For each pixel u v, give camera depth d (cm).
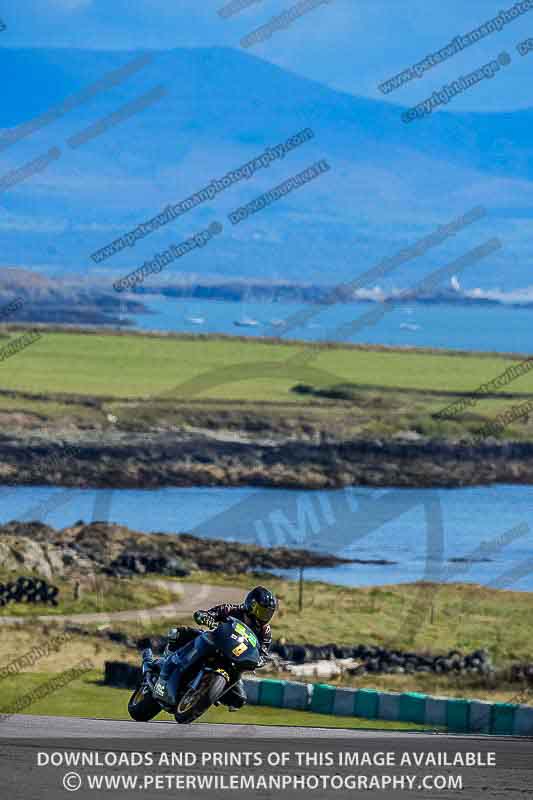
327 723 8181
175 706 4075
